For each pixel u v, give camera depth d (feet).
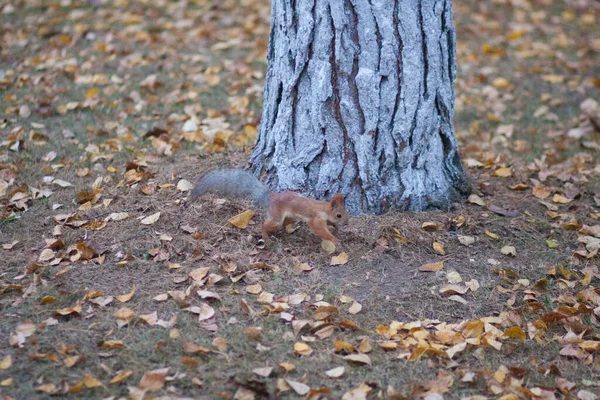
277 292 15.97
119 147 23.65
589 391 13.66
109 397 12.57
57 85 28.58
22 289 15.62
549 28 38.68
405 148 18.72
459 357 14.43
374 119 18.29
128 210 19.10
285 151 18.88
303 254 17.42
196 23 36.29
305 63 18.15
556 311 15.69
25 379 12.97
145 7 37.58
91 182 21.25
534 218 20.02
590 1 43.04
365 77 17.94
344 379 13.50
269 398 12.76
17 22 35.04
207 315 14.89
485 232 18.92
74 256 16.89
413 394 13.08
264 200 17.76
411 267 17.25
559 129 27.71
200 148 23.93
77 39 32.94
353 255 17.40
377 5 17.72
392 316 15.48
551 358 14.64
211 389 12.94
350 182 18.57
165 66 30.91
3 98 27.02
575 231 19.58
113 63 30.89
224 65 31.48
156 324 14.64
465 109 29.30
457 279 16.75
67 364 13.25
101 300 15.19
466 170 23.24
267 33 35.76
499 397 13.25
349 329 14.92
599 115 28.71
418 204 19.17
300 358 13.98
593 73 33.35
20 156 22.72
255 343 14.30
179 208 18.85
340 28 17.75
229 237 17.75
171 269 16.61
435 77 18.81
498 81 31.40
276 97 19.15
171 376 13.17
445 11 18.79
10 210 19.34
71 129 25.07
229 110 27.04
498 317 15.55
